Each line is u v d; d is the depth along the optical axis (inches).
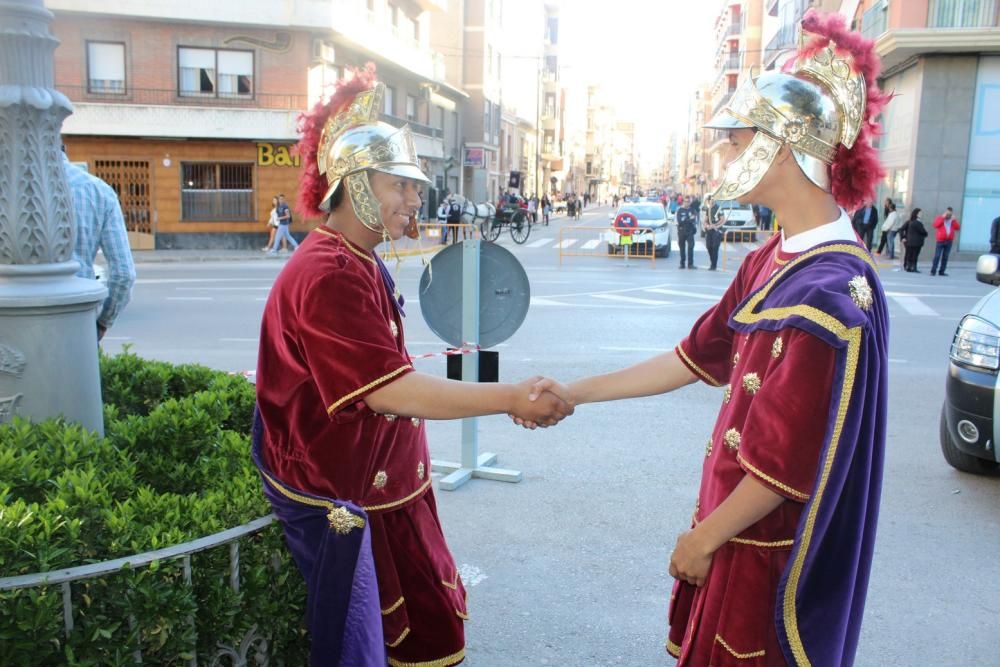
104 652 82.4
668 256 916.0
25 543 83.0
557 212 2518.5
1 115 114.0
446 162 1460.4
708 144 3243.1
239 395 146.8
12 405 118.3
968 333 204.5
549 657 129.7
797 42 83.4
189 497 101.7
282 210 911.0
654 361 96.8
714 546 75.6
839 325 72.1
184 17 944.9
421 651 98.7
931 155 893.8
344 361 83.0
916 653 133.1
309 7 965.2
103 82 962.7
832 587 77.8
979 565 164.7
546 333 422.6
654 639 135.5
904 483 211.6
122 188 976.3
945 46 843.4
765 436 73.1
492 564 161.6
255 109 967.6
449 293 200.5
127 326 435.2
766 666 77.4
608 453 233.0
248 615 92.9
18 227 116.1
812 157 77.6
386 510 94.8
